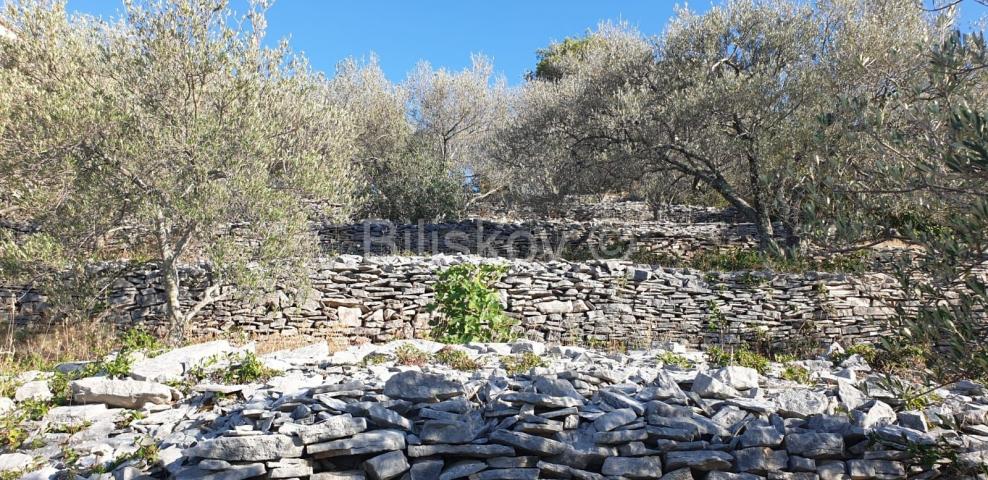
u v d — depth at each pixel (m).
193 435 4.29
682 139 12.05
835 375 5.37
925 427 4.17
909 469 4.02
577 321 9.80
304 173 8.41
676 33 13.28
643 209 19.64
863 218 4.01
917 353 5.20
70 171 7.56
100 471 3.97
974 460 3.97
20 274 7.76
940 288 3.94
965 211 3.89
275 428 4.08
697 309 9.94
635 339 9.79
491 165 22.39
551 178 14.36
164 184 7.57
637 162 12.64
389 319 9.75
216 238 8.22
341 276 9.66
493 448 4.03
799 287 9.92
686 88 11.86
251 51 8.38
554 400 4.23
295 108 9.06
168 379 5.29
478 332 7.16
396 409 4.26
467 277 7.46
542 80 24.95
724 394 4.38
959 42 3.60
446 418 4.14
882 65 7.78
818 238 4.16
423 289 9.84
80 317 8.41
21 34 8.89
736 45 12.67
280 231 8.29
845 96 4.22
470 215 20.17
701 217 18.31
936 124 3.80
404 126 21.80
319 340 9.29
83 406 4.84
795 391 4.45
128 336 7.47
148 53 7.96
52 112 7.31
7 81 7.89
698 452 3.98
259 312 9.45
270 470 3.87
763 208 12.05
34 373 5.67
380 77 22.70
